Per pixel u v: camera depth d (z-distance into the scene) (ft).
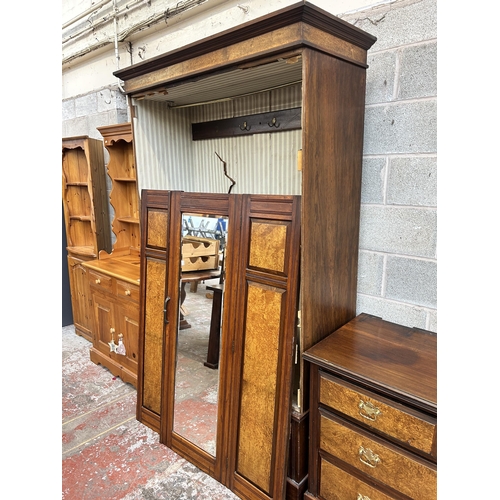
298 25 3.93
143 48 9.04
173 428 6.25
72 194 11.21
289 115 6.09
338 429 4.43
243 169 7.07
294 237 4.48
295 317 4.55
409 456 3.86
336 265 5.10
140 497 5.32
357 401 4.19
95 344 9.32
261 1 6.40
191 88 6.07
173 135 7.51
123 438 6.58
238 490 5.29
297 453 4.84
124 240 10.11
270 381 4.83
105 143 9.35
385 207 5.37
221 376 5.47
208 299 5.68
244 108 6.82
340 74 4.55
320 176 4.53
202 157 7.80
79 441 6.50
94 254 10.21
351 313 5.65
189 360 6.01
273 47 4.17
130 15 9.05
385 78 5.12
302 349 4.63
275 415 4.79
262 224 4.82
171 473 5.78
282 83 5.77
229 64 4.67
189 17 7.80
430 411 3.55
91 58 10.69
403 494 3.97
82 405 7.57
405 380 3.94
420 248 5.13
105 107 10.27
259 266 4.88
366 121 5.38
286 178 6.40
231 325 5.29
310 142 4.28
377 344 4.77
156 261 6.47
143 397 6.91
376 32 5.11
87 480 5.62
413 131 4.98
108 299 8.54
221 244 5.41
